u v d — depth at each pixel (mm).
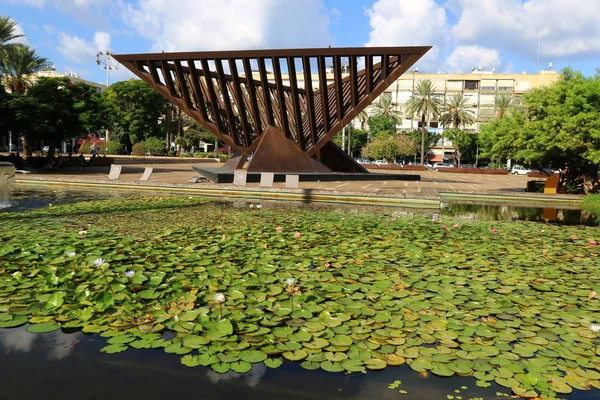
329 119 18219
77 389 2199
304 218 8414
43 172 20266
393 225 7770
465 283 4137
